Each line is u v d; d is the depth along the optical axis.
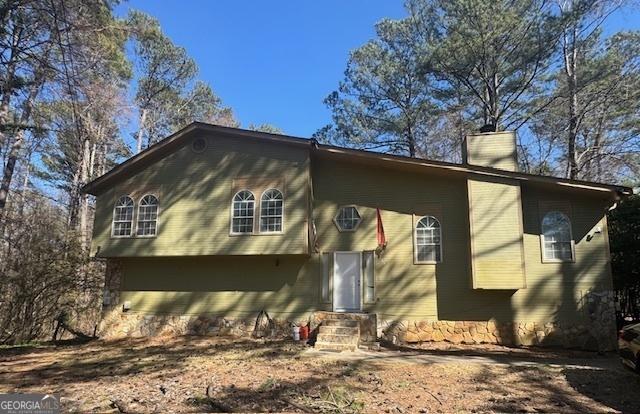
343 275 13.97
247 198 13.85
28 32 13.56
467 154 14.38
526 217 13.20
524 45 18.91
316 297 13.94
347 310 13.71
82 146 22.31
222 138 14.46
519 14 18.58
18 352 12.33
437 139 25.33
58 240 16.47
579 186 12.37
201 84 31.92
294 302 14.05
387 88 24.14
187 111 32.06
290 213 13.45
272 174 13.85
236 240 13.62
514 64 19.45
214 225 13.88
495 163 14.12
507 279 12.16
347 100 25.06
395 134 25.00
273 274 14.34
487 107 21.59
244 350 11.56
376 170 14.33
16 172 26.69
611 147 21.69
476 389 7.59
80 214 23.44
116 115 19.69
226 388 7.53
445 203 13.70
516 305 12.81
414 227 13.77
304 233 13.21
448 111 23.70
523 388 7.68
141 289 15.08
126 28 14.73
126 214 14.70
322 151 13.88
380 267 13.79
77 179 24.33
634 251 13.67
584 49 20.55
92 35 13.09
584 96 20.66
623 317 15.44
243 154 14.20
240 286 14.46
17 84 14.32
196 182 14.37
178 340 13.52
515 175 12.59
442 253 13.45
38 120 18.25
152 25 26.06
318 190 14.55
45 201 24.41
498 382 8.08
